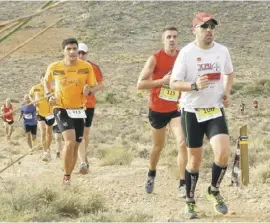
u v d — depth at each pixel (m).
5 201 9.99
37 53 93.12
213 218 9.27
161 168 15.00
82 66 11.43
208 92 8.54
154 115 10.94
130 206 10.49
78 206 9.98
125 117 52.22
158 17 121.38
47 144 17.83
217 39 111.38
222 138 8.48
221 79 8.62
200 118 8.56
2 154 20.89
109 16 118.56
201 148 8.88
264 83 74.56
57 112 11.48
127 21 117.69
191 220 9.14
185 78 8.66
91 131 34.66
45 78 11.59
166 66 10.58
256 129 42.62
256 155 17.91
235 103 65.06
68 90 11.34
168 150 20.41
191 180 9.12
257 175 13.16
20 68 82.31
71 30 108.94
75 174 13.90
